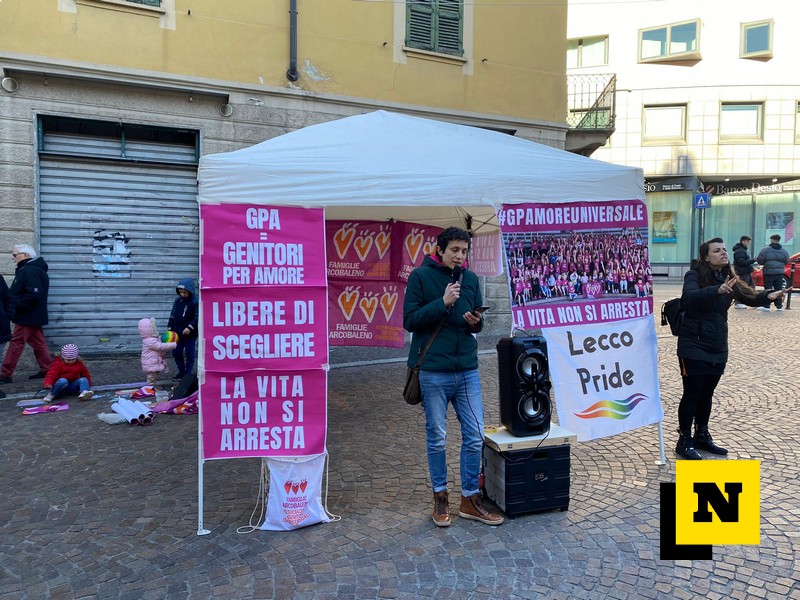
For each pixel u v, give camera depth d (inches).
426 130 181.6
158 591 113.7
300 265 138.6
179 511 148.3
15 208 306.5
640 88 955.3
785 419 213.5
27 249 286.8
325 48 365.1
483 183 152.5
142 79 323.3
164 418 228.5
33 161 309.1
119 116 324.8
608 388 163.6
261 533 136.6
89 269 330.6
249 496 157.1
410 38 386.9
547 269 158.7
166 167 343.3
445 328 135.3
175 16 329.4
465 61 402.0
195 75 335.6
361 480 166.6
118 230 335.6
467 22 402.3
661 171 958.4
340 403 246.1
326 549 128.9
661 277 985.5
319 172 140.4
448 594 111.8
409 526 139.2
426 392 135.9
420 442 197.5
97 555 127.3
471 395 139.3
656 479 164.6
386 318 285.0
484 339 404.2
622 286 167.9
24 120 305.9
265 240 136.6
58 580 117.9
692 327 171.5
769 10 911.7
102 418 223.6
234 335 135.4
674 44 936.3
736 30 922.7
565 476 145.6
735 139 946.1
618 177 166.9
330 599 110.4
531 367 145.8
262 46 350.6
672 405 238.2
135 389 275.1
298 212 139.0
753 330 410.3
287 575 118.6
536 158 170.7
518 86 421.1
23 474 172.9
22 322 282.5
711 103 937.5
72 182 323.6
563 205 160.2
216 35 339.6
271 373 137.3
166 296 348.8
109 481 167.5
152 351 275.3
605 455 183.8
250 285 135.7
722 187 990.4
